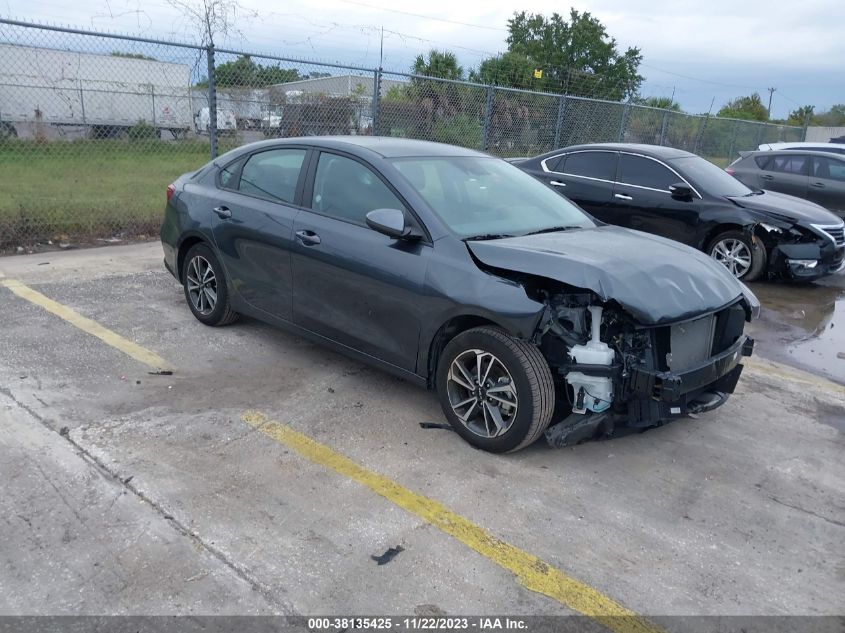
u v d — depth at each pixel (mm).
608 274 3471
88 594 2621
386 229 3836
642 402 3596
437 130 11656
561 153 9508
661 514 3391
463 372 3824
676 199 8500
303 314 4613
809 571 3039
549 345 3656
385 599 2693
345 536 3055
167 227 5664
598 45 38844
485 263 3688
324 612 2609
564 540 3133
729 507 3492
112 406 4109
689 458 3967
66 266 7156
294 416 4148
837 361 6016
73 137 9586
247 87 9172
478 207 4309
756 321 7152
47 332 5234
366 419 4164
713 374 3775
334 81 10570
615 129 15250
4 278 6566
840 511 3523
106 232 8750
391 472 3594
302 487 3406
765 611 2773
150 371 4648
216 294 5379
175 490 3297
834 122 46688
